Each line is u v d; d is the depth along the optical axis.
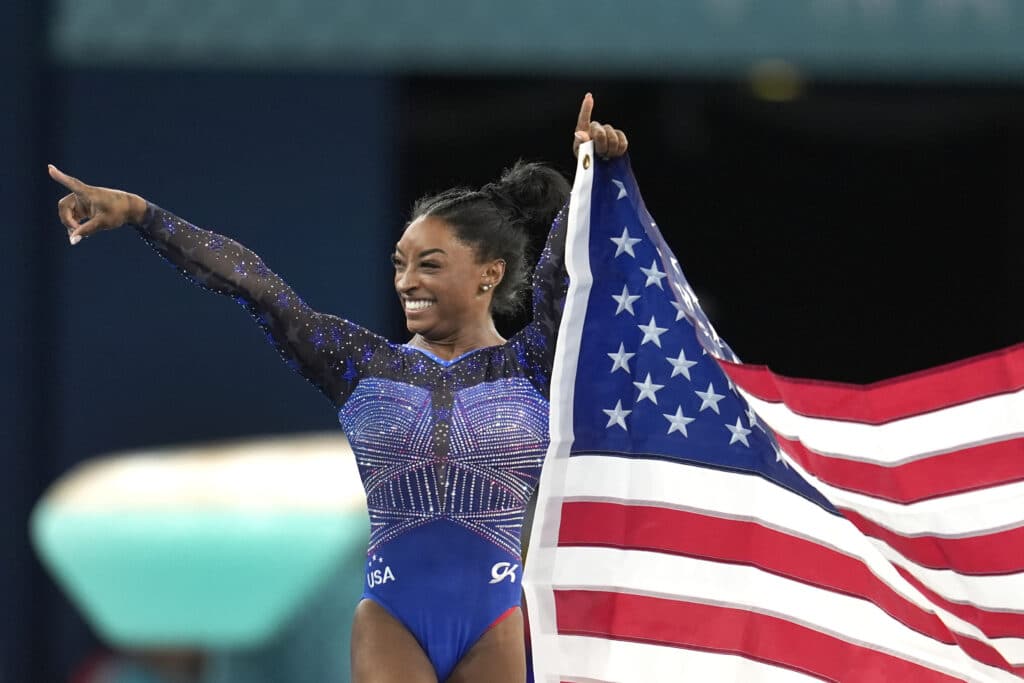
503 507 16.56
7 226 36.62
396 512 16.45
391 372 16.75
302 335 16.66
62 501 33.25
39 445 37.50
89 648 37.12
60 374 37.62
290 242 38.62
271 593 32.22
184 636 32.53
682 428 16.88
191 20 36.53
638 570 16.78
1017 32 37.09
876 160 47.38
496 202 17.50
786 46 36.97
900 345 48.66
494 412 16.61
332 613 32.72
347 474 34.41
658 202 47.56
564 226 17.31
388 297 39.31
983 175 47.28
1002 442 16.75
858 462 16.97
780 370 48.72
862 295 48.44
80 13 36.47
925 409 16.92
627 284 16.81
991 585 16.88
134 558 31.75
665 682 16.73
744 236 47.94
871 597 17.05
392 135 39.91
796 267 48.25
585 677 16.61
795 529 16.98
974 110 46.22
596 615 16.70
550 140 45.78
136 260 37.97
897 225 47.91
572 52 36.75
